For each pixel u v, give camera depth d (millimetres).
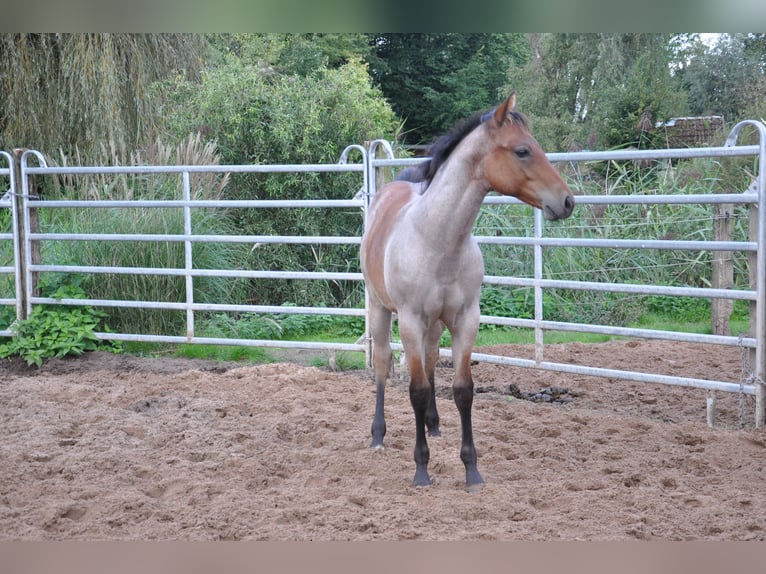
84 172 7691
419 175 4168
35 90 12047
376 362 4887
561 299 9539
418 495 3977
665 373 7012
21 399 6039
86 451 4730
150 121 12336
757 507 3803
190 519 3678
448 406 5926
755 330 5324
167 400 6031
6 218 9750
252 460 4547
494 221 9492
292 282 10055
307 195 10359
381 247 4414
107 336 7875
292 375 6805
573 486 4121
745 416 5715
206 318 8844
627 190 10297
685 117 17281
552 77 20297
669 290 5609
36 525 3596
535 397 6352
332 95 10891
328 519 3646
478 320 4105
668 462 4551
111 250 8266
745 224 9742
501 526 3559
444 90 25312
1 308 8281
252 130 10453
